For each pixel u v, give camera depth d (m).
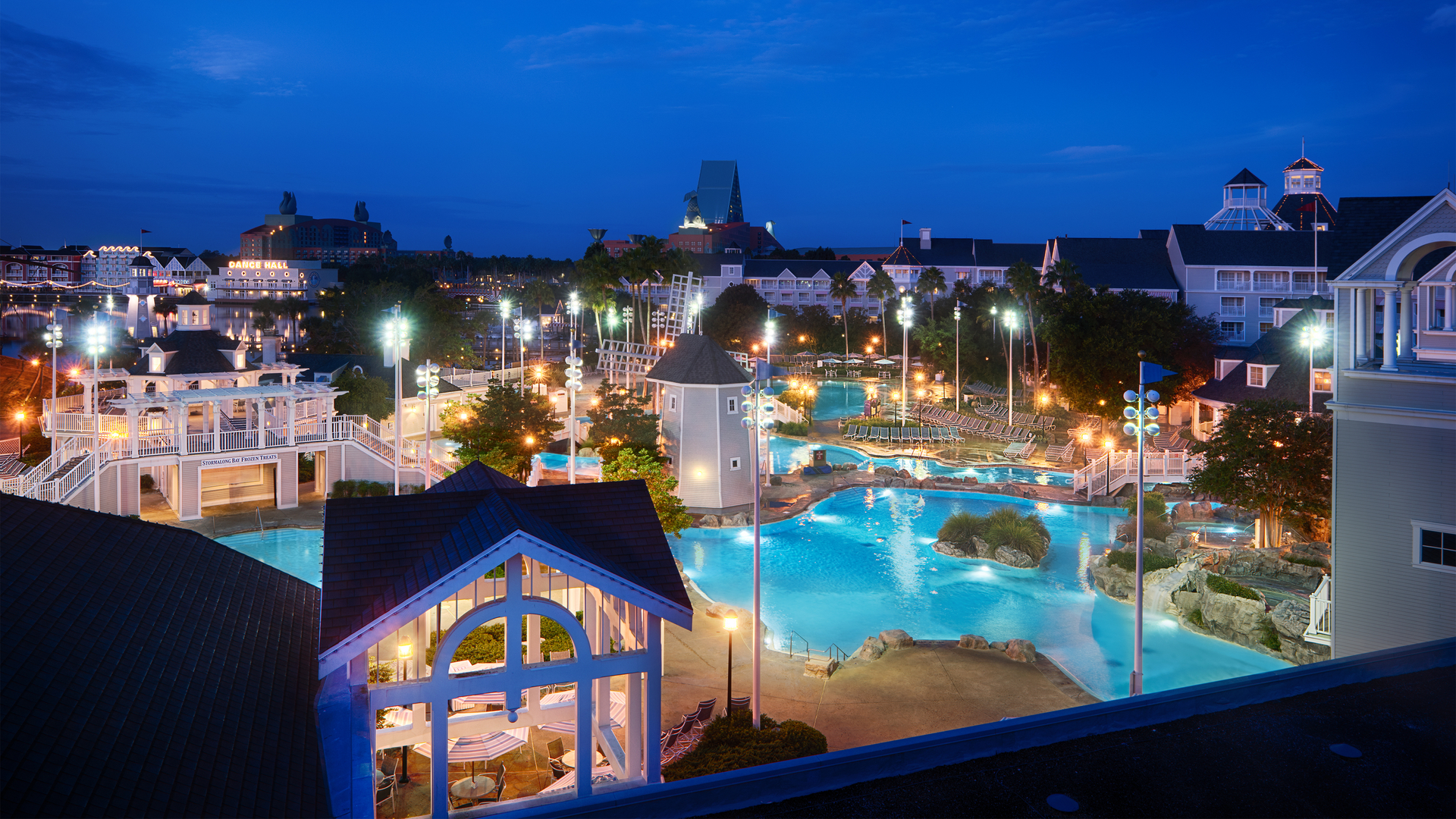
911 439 76.12
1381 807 10.34
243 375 58.16
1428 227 22.25
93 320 46.38
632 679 18.19
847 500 57.44
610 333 107.19
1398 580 22.80
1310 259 108.75
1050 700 27.58
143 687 13.41
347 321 130.50
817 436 79.56
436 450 62.22
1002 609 37.84
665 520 43.78
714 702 26.38
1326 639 29.95
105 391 69.12
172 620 16.03
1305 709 12.82
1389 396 22.86
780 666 30.25
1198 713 12.66
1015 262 163.12
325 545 16.97
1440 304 34.59
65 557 16.30
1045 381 95.31
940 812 10.13
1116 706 12.24
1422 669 14.30
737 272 173.50
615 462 45.53
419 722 20.06
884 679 29.03
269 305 156.38
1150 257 121.00
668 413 56.25
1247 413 40.56
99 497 46.28
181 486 47.88
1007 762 11.27
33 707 11.58
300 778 13.17
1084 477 58.50
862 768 10.82
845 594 39.78
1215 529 48.25
